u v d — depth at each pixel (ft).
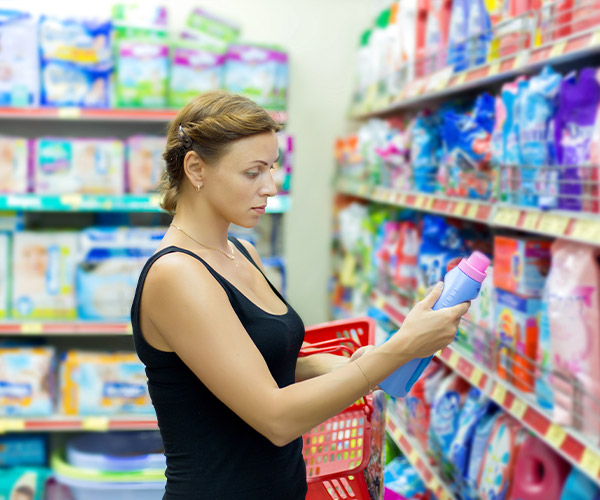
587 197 5.49
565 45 5.87
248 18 13.76
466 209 7.68
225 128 3.94
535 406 6.19
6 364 11.28
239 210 4.07
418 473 8.24
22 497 11.20
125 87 11.46
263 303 4.40
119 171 11.44
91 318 11.43
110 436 11.80
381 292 10.89
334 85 14.16
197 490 4.14
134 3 12.50
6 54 11.29
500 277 7.09
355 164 12.78
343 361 5.08
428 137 9.30
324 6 13.99
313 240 14.51
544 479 6.48
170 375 4.09
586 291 5.78
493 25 7.48
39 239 11.38
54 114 11.27
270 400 3.76
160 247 4.28
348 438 5.73
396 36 10.81
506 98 6.83
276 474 4.27
